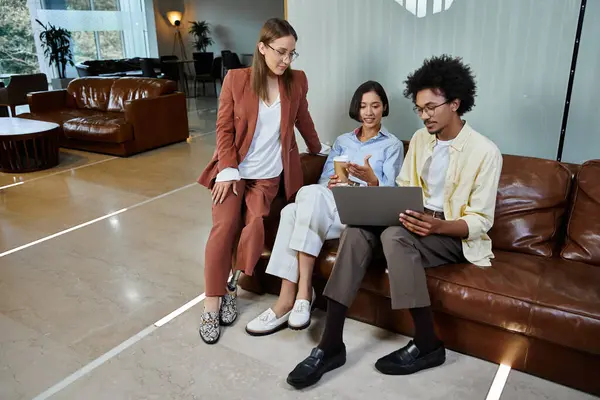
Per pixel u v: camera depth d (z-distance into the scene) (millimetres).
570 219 1913
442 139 1876
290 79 2125
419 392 1647
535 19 2131
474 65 2324
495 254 1923
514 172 2029
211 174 2158
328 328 1716
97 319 2145
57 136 4770
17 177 4414
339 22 2625
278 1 10703
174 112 5633
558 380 1648
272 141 2164
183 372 1783
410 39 2449
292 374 1665
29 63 8953
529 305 1568
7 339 2004
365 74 2637
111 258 2756
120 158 5066
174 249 2871
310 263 1938
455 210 1839
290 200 2350
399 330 1972
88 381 1747
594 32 2031
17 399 1666
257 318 2010
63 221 3336
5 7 8422
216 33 11797
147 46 11539
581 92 2135
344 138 2371
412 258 1659
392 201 1646
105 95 5777
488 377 1702
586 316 1483
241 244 2072
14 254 2818
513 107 2297
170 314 2174
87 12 9961
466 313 1685
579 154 2223
